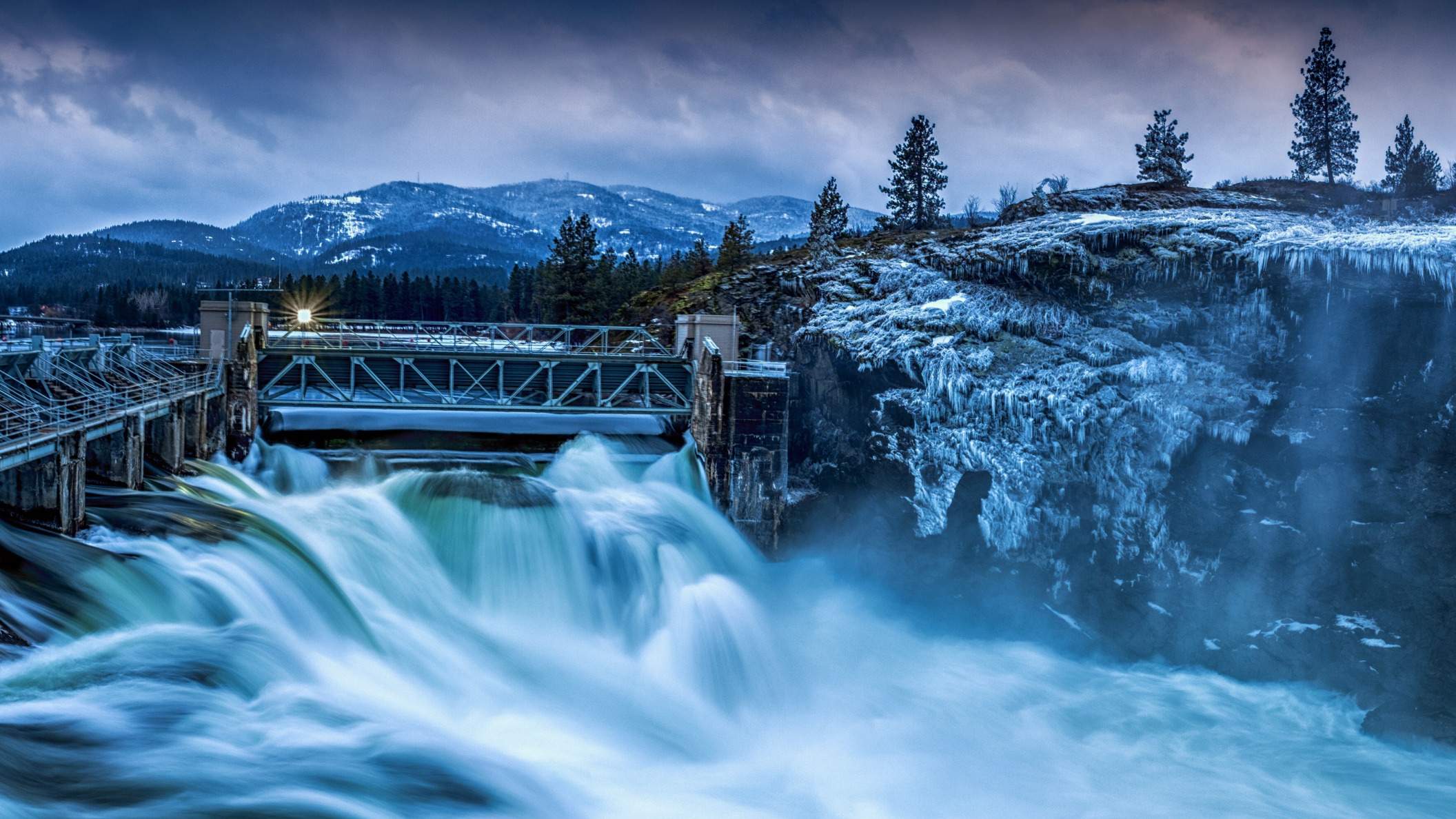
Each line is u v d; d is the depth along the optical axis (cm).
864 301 5503
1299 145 8306
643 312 7312
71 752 1909
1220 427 4256
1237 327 4434
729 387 4884
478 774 2312
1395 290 3966
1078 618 4306
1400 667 3747
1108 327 4756
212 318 4759
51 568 2536
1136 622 4222
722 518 4719
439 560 3728
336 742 2253
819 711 3544
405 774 2192
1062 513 4391
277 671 2544
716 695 3534
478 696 2970
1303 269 4194
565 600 3747
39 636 2258
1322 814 2992
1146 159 8550
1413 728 3462
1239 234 4538
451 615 3462
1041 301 4956
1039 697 3800
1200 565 4222
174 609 2639
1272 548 4109
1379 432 3978
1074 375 4562
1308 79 8262
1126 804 2994
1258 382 4309
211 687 2309
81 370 4159
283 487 4438
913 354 4731
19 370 3706
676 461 5003
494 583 3694
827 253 6544
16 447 2666
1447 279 3847
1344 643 3878
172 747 2033
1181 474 4325
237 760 2062
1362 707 3738
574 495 4334
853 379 4984
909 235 7838
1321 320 4181
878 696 3712
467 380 5097
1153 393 4412
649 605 3809
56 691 2106
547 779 2472
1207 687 3938
